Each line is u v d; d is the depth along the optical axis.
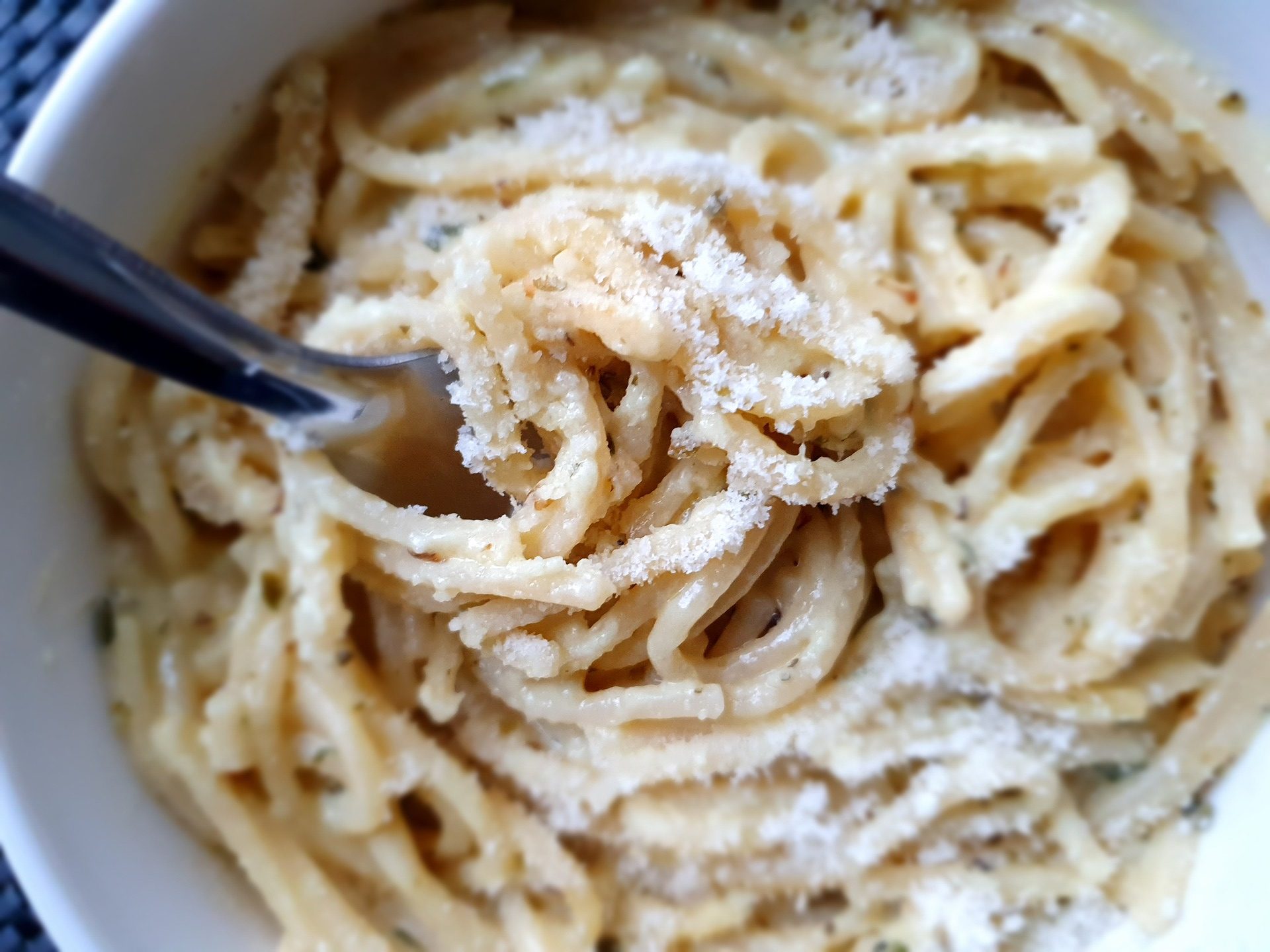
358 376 0.12
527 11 0.14
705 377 0.12
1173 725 0.15
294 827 0.14
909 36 0.14
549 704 0.13
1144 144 0.14
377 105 0.14
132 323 0.10
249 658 0.14
